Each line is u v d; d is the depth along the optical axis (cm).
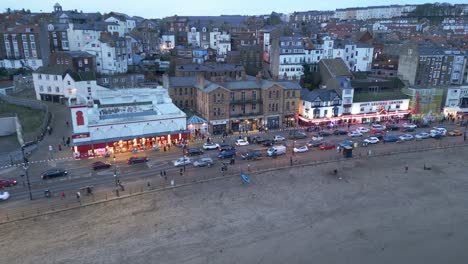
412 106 9338
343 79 8925
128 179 5469
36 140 6844
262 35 13988
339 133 7869
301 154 6669
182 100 8581
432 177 5806
